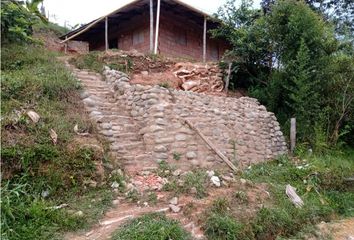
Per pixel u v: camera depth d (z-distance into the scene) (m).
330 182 8.09
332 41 11.48
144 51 14.10
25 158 5.05
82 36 17.20
